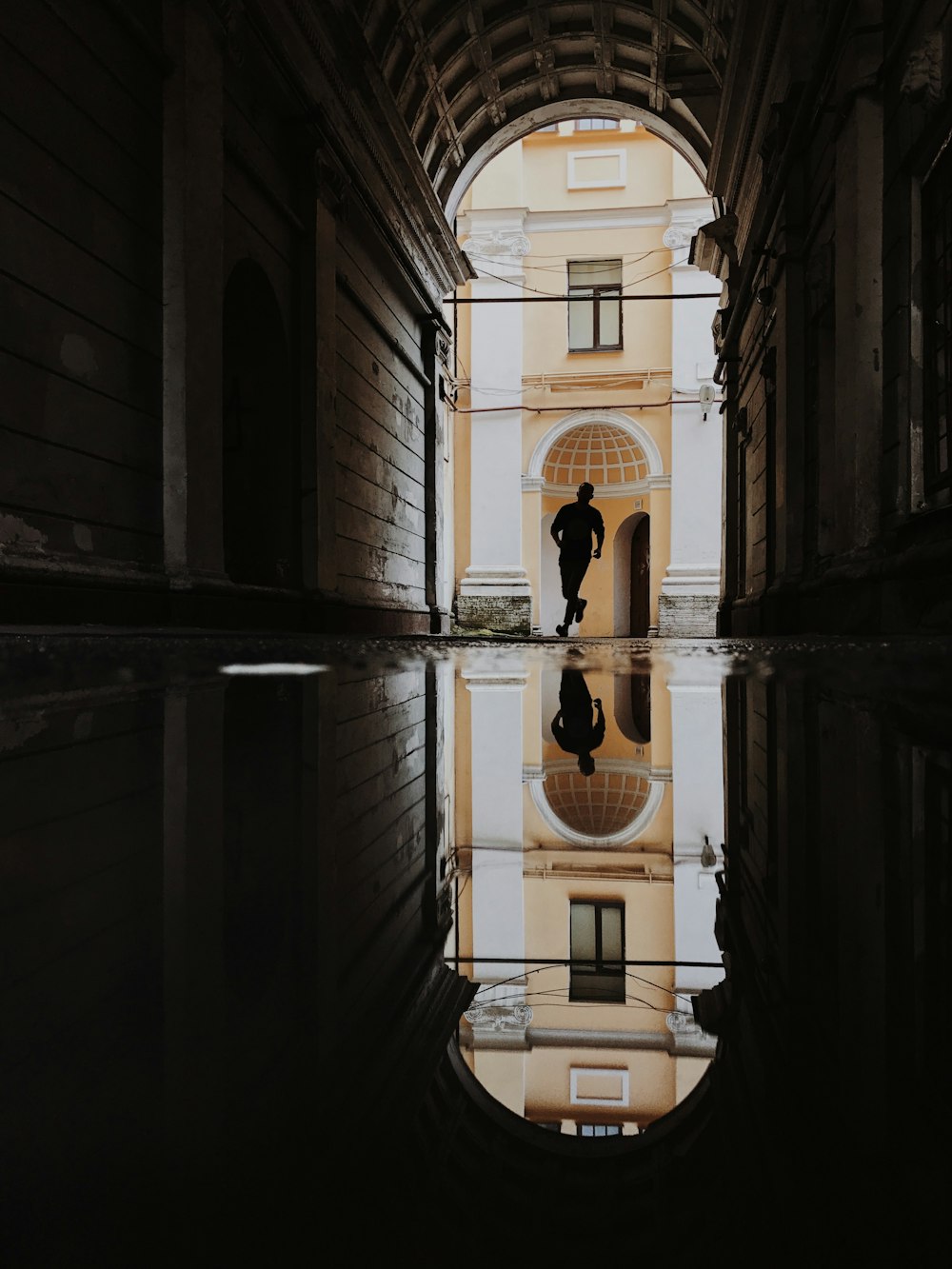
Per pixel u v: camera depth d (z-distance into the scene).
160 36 5.52
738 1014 0.33
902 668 2.50
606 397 18.86
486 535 18.53
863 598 5.45
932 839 0.61
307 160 7.82
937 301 5.06
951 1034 0.29
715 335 14.13
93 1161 0.18
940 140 4.73
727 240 12.08
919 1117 0.23
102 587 4.60
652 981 0.39
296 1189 0.18
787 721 1.46
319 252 8.01
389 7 9.52
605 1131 0.26
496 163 18.83
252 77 6.92
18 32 4.21
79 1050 0.24
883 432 5.64
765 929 0.45
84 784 0.74
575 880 0.63
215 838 0.57
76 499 4.66
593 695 2.28
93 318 4.81
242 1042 0.26
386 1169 0.21
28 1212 0.16
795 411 7.89
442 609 13.26
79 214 4.69
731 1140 0.23
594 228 18.97
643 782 1.08
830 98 6.59
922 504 5.07
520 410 18.64
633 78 12.61
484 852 0.71
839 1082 0.26
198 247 5.66
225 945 0.35
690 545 18.23
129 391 5.16
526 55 12.36
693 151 13.08
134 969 0.31
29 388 4.28
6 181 4.12
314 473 7.90
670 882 0.60
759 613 9.16
